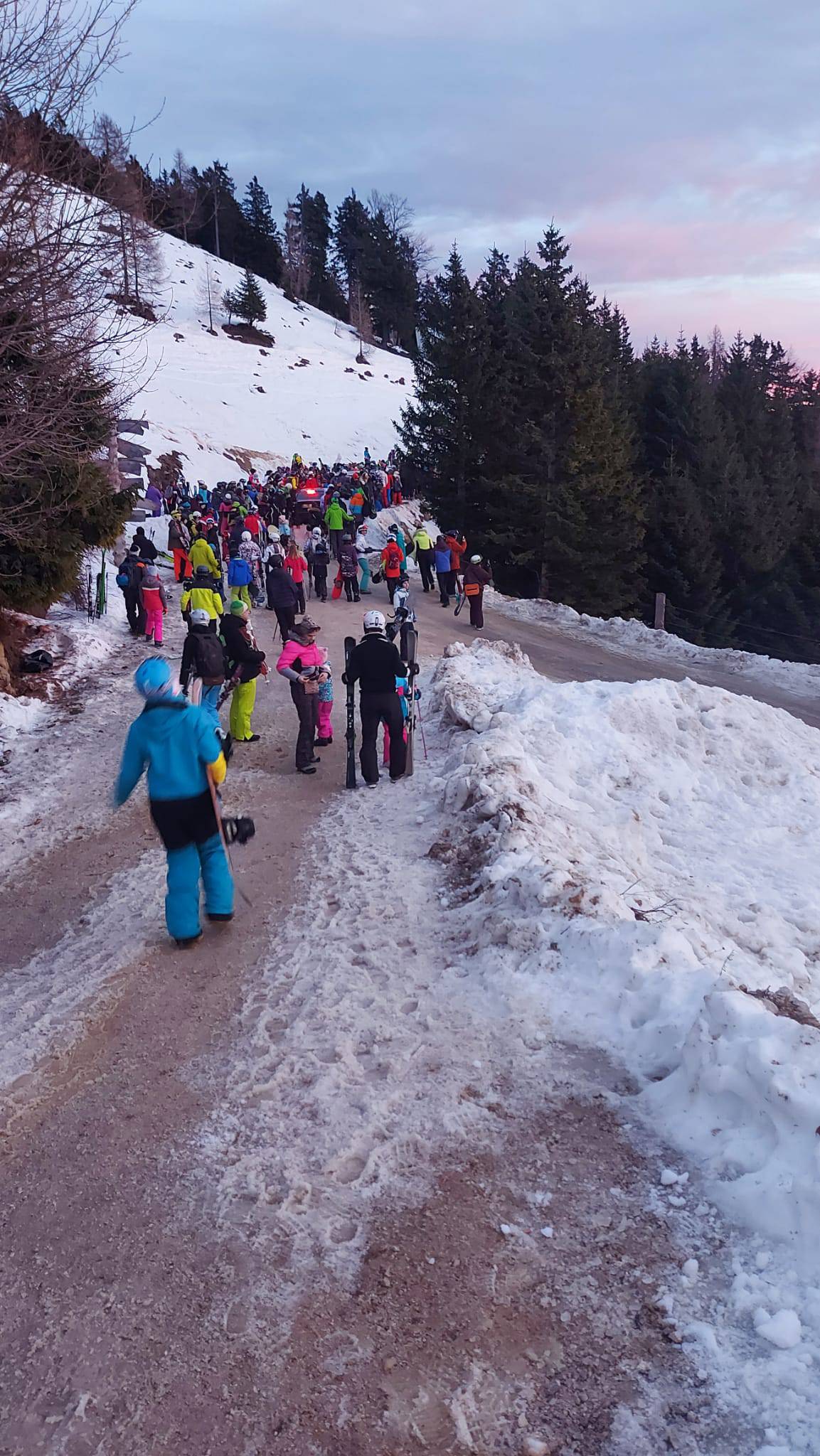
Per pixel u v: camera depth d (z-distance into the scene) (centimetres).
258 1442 271
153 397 5938
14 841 834
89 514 1441
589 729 1009
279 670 949
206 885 605
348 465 5516
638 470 3866
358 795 881
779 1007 457
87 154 813
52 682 1356
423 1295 319
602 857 718
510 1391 282
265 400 6925
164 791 568
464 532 3416
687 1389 278
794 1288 308
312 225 12462
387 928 596
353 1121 409
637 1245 335
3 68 743
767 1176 344
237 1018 505
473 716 1034
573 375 3086
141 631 1758
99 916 659
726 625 3541
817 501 4119
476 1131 400
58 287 792
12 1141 412
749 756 1068
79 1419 280
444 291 3662
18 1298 326
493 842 675
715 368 7231
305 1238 346
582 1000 486
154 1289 327
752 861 863
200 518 2856
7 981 577
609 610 3266
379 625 891
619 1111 408
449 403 3400
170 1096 439
